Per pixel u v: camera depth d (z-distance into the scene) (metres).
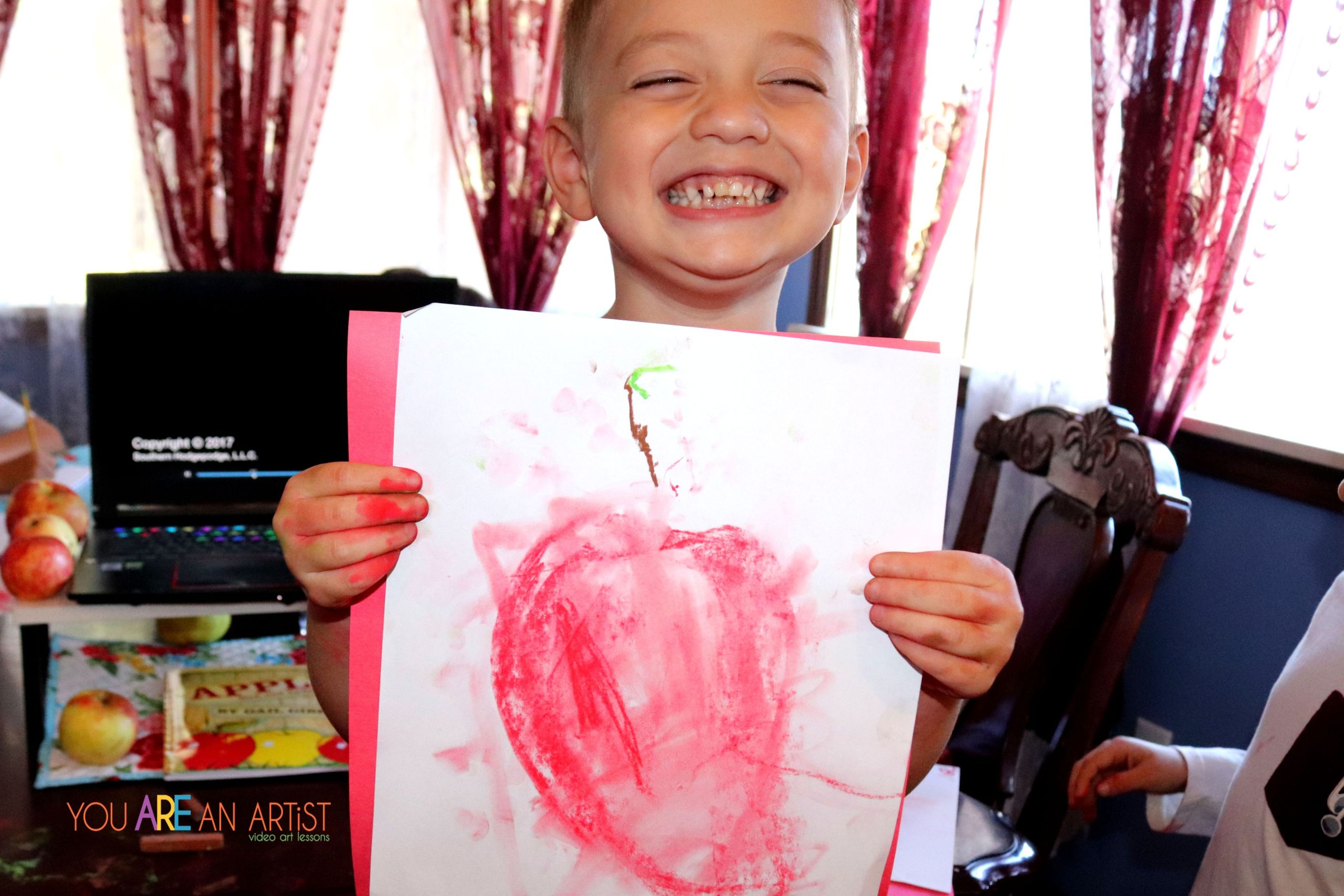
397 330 0.57
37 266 2.85
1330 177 1.76
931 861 0.82
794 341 0.59
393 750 0.58
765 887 0.60
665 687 0.59
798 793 0.60
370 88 2.90
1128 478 1.20
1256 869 0.88
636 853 0.59
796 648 0.59
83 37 2.76
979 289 2.26
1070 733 1.14
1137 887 1.82
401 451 0.57
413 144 2.93
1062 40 2.06
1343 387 1.75
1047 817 1.14
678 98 0.68
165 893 0.79
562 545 0.58
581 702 0.59
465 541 0.58
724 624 0.59
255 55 2.67
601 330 0.58
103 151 2.83
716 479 0.59
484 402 0.58
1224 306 1.69
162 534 1.17
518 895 0.59
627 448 0.58
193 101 2.69
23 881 0.80
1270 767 0.90
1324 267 1.77
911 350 0.60
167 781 0.93
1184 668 1.82
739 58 0.68
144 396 1.20
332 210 2.98
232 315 1.21
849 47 0.77
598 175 0.72
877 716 0.60
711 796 0.59
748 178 0.70
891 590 0.57
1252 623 1.71
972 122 2.17
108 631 1.25
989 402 2.16
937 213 2.23
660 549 0.59
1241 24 1.59
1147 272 1.75
